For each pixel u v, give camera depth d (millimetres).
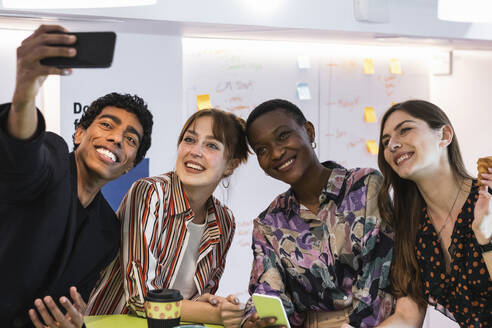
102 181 1845
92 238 1807
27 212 1622
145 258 1965
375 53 4027
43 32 1349
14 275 1625
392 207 2150
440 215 2098
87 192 1831
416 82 4188
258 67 3652
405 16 3562
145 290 1940
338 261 2125
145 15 2867
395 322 2053
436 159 2043
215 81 3535
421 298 2086
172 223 2078
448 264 2086
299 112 2197
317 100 3838
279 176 2139
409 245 2102
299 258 2139
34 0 2162
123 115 1868
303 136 2146
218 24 3057
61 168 1679
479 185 1979
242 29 3223
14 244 1611
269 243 2188
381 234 2123
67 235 1700
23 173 1484
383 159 2141
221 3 3057
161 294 1724
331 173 2182
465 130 4461
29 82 1347
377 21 3398
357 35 3533
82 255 1775
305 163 2127
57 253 1710
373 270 2098
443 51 4270
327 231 2135
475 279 1996
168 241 2076
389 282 2117
